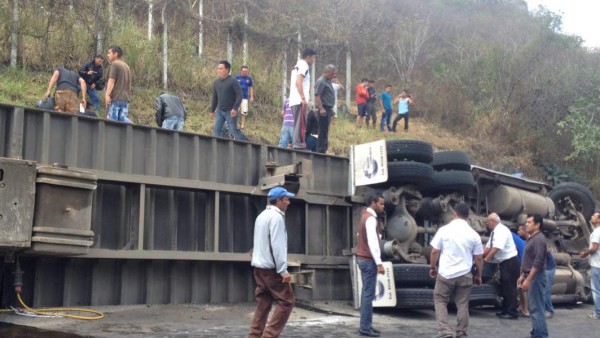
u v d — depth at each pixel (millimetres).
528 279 9867
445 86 28172
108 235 10336
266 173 12211
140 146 10719
